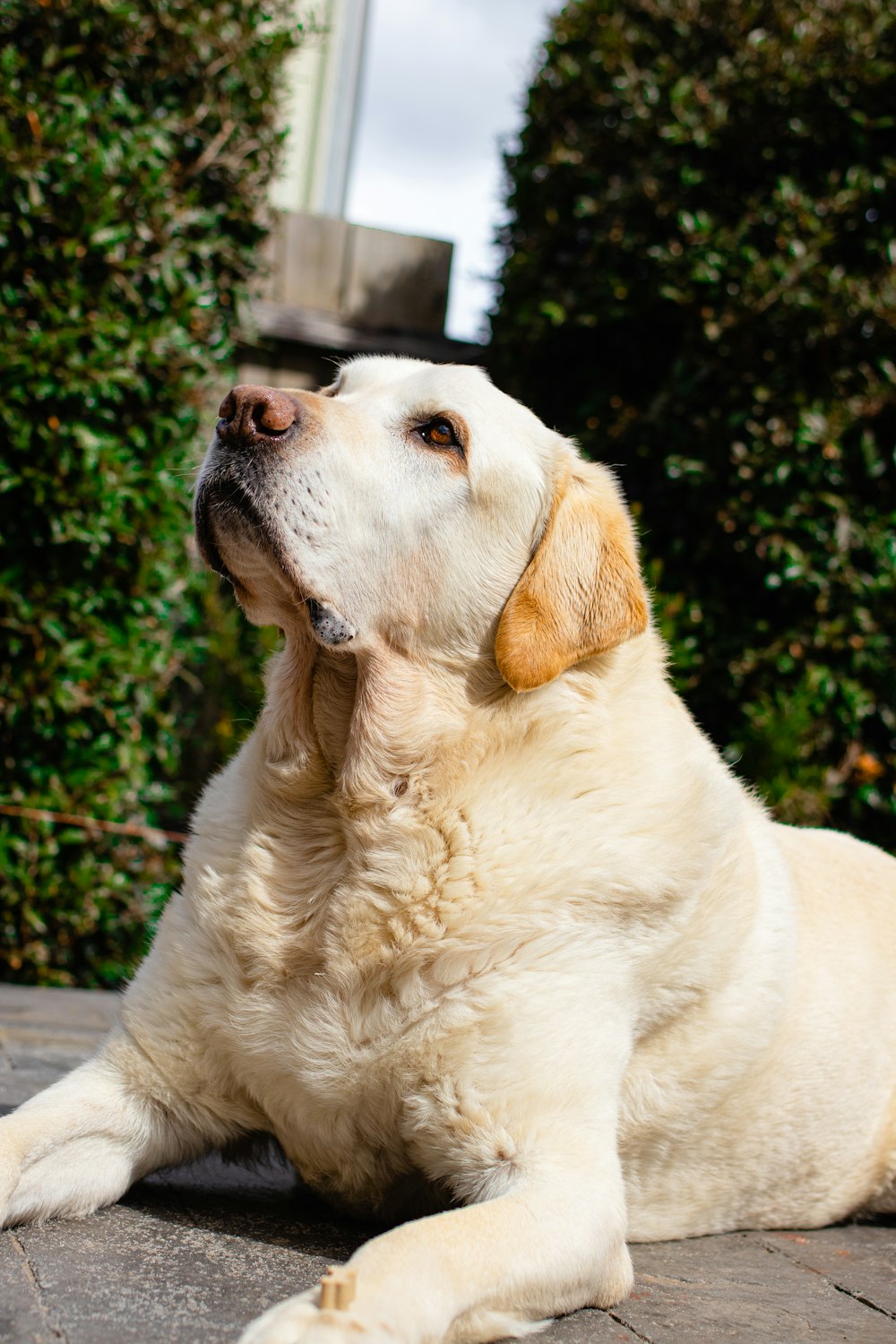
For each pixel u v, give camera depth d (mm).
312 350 7680
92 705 5531
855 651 6102
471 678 2822
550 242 7160
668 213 6477
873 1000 3432
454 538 2838
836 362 6188
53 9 5434
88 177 5281
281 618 2828
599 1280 2344
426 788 2686
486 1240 2146
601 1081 2586
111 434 5566
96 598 5500
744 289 6156
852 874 3709
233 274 6398
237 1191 2988
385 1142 2635
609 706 2875
